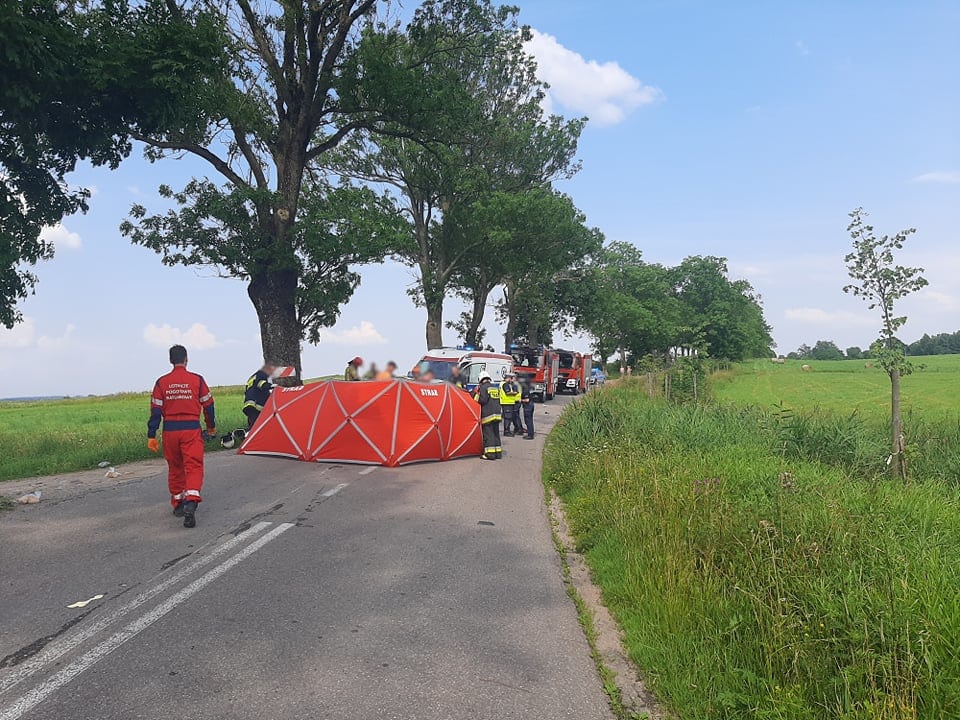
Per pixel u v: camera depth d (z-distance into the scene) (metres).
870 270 10.38
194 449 7.55
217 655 4.23
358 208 22.47
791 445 11.85
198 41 14.96
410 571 6.12
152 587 5.41
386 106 21.31
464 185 30.64
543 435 19.44
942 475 11.32
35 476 11.12
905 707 3.38
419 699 3.81
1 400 52.09
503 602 5.46
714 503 7.01
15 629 4.55
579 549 7.28
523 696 3.93
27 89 11.81
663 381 27.97
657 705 3.93
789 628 4.23
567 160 38.50
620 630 5.03
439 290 35.03
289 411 12.59
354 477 10.72
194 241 20.23
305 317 22.05
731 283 91.50
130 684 3.82
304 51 20.23
